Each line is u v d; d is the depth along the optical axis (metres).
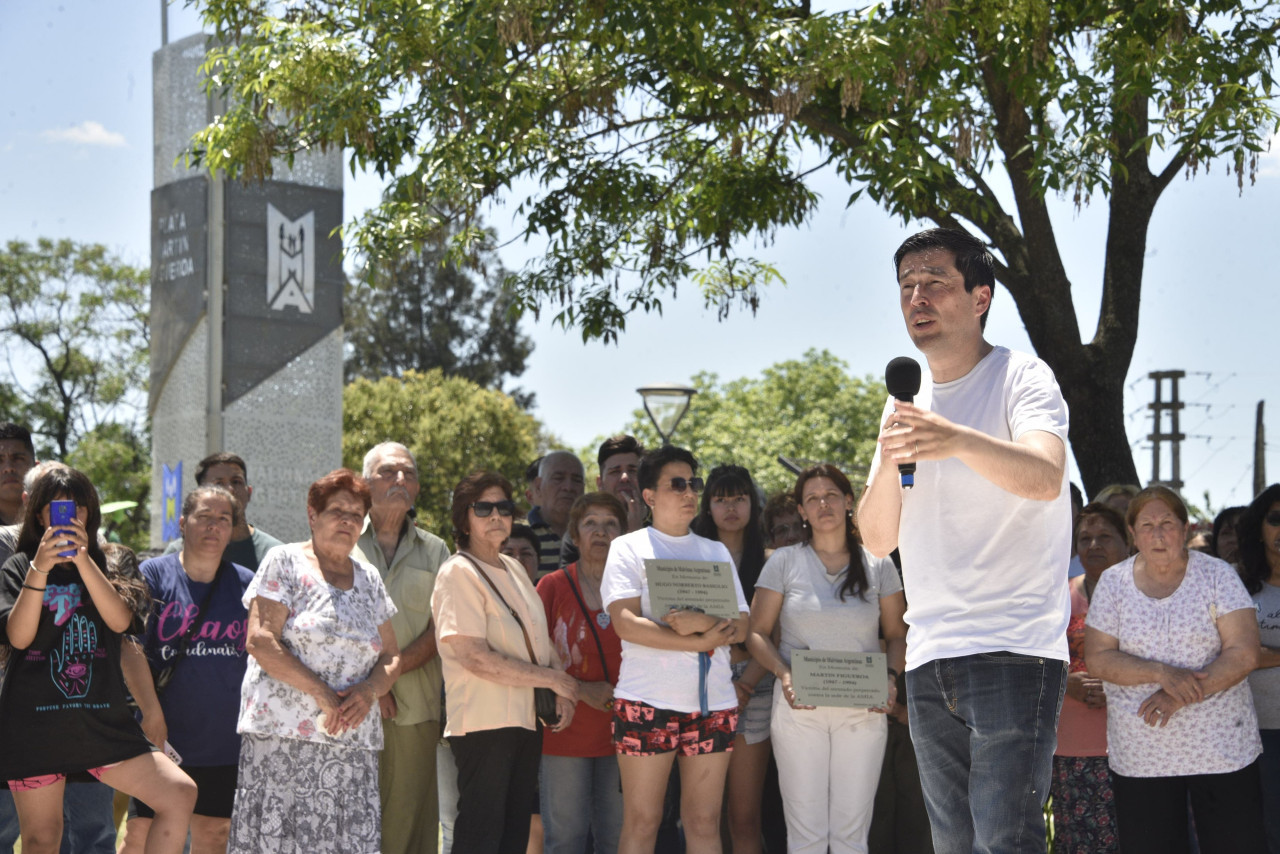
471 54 7.53
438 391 35.66
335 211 9.27
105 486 31.05
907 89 7.36
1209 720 4.67
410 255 8.93
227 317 8.80
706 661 4.95
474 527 5.18
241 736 4.79
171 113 9.41
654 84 9.05
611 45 8.86
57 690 4.24
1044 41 7.54
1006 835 2.72
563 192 9.85
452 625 4.98
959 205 8.21
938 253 2.94
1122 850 4.80
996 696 2.75
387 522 5.64
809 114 8.39
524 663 4.97
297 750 4.64
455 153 8.38
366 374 43.75
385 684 4.85
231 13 8.84
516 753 5.01
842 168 7.71
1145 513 4.85
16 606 4.18
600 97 8.95
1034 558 2.79
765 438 46.06
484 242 9.59
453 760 5.78
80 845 5.00
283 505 8.88
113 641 4.41
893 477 2.95
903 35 7.10
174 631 5.07
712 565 5.00
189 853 5.26
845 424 48.50
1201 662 4.70
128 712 4.42
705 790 4.93
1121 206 8.50
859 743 5.26
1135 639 4.78
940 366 2.98
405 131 8.57
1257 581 5.36
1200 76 7.33
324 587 4.83
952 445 2.50
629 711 4.88
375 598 5.02
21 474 5.39
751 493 6.05
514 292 10.14
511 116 8.67
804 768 5.25
